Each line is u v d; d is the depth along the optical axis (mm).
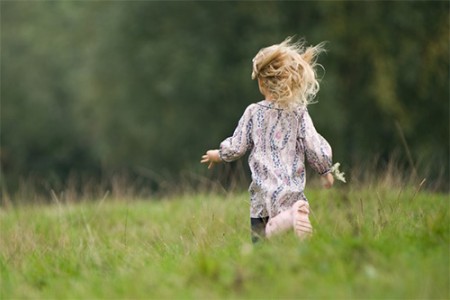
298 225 14305
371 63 60938
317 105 60031
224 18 64750
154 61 66000
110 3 70312
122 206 26219
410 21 59500
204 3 65250
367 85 61062
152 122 68188
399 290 11086
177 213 24141
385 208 17641
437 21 60312
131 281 12688
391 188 20484
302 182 15234
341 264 12094
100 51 69562
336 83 60469
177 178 67375
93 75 70562
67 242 18391
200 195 26156
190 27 65812
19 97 89500
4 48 89625
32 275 14852
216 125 66250
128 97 68500
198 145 67125
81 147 89188
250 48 62156
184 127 66938
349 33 60219
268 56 15406
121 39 67750
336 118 59625
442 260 12125
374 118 61812
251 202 15398
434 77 60750
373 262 12211
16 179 49719
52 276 14688
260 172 15281
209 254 14000
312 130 15328
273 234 14352
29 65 89188
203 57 64750
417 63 59844
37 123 89250
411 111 60750
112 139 71875
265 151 15359
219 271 12375
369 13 60062
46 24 85938
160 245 16734
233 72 64062
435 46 60281
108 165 72062
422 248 13148
